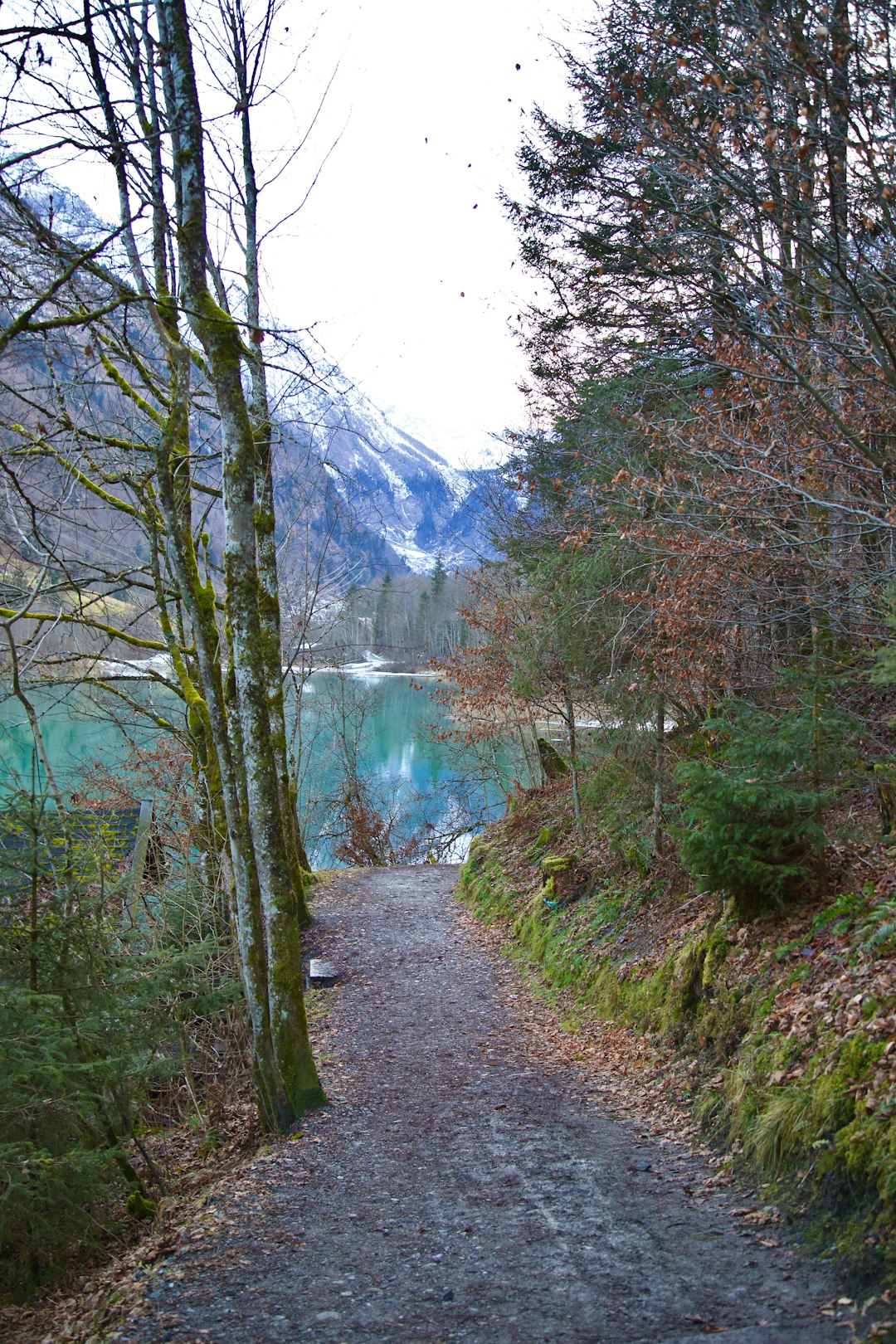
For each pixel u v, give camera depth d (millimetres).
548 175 12977
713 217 8016
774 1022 6457
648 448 10805
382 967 13750
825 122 7309
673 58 8102
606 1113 7484
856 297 6594
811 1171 5086
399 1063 9453
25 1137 6523
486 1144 7051
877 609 7605
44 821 6793
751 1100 6062
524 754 22016
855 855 7457
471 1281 4902
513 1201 5926
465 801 29797
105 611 12242
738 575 8555
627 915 11000
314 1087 8242
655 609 9305
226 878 10438
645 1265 4832
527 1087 8367
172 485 8555
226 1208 6281
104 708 13266
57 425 9562
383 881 21625
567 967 11414
